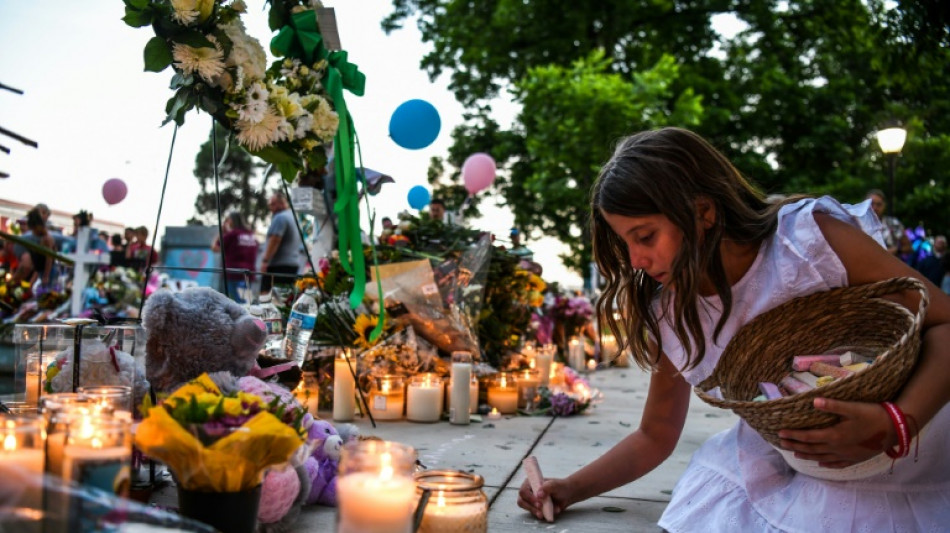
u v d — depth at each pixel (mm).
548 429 3635
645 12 18500
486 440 3271
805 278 1530
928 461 1542
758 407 1361
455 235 4797
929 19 6062
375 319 3953
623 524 1989
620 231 1577
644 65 18312
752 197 1675
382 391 3797
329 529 1827
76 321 1854
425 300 4074
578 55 17516
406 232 4746
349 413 3705
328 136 2492
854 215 1674
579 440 3311
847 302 1543
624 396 5145
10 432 1055
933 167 20734
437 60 19281
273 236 6672
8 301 5770
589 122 14320
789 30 19656
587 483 2037
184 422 1240
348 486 1117
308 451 1717
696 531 1797
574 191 15188
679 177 1518
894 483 1568
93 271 7805
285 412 1402
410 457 1178
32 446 1071
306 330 3020
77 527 914
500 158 19203
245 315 2098
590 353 7492
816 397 1314
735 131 19484
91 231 8047
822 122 19969
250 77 2236
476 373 4211
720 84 18812
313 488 2018
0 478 896
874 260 1521
